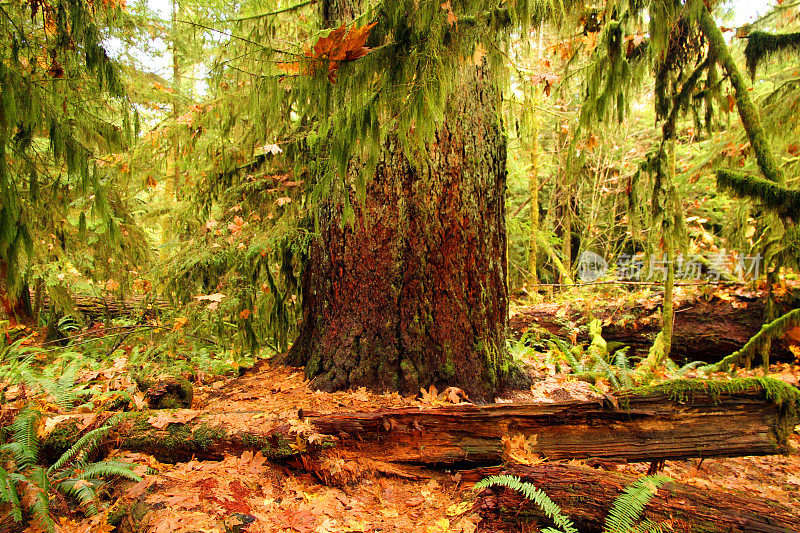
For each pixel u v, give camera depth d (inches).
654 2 108.0
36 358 179.6
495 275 133.5
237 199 169.9
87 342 186.4
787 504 100.8
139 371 148.7
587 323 242.8
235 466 91.9
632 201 203.3
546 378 148.3
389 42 82.4
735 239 234.1
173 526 70.2
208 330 157.4
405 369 123.3
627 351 232.8
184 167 181.0
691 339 216.5
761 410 95.6
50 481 84.9
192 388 131.8
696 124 163.3
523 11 85.4
